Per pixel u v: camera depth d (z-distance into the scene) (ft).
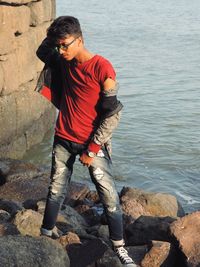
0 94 34.32
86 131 14.57
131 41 106.32
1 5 34.12
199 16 164.66
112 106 13.88
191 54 91.86
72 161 15.28
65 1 203.10
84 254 15.67
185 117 49.52
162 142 41.83
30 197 26.50
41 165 36.06
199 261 15.14
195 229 15.93
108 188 14.79
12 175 28.37
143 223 18.21
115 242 15.10
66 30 13.66
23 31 37.47
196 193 32.89
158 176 35.29
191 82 67.00
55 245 14.76
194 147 40.98
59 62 14.93
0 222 17.79
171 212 23.50
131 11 177.06
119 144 40.75
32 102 38.47
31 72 38.96
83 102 14.34
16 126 36.11
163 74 72.43
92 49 95.20
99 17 153.99
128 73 72.64
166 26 134.51
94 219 22.22
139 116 49.14
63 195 15.51
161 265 15.60
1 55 34.14
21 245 14.38
